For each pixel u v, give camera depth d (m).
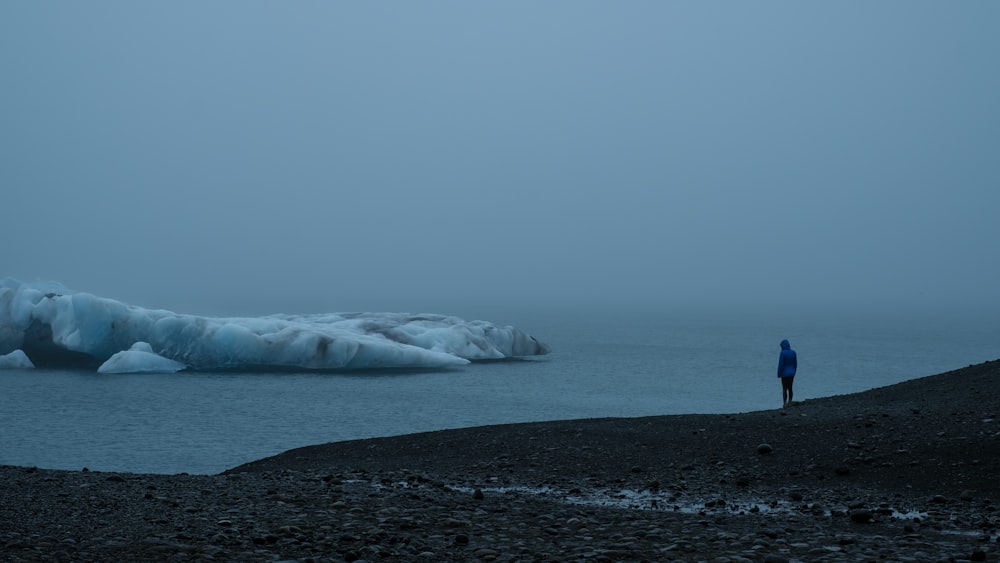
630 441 18.30
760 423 19.09
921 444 15.51
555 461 16.70
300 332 57.81
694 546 9.43
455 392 46.16
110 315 57.06
